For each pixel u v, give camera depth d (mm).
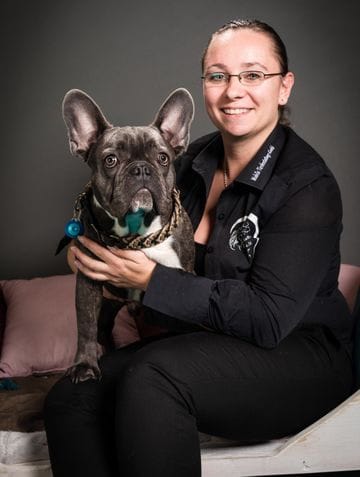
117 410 1936
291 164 2166
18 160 3740
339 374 2131
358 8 3623
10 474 2225
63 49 3684
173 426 1899
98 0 3658
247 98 2203
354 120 3668
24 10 3662
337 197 2137
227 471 2184
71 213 3752
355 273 3240
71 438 2041
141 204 2061
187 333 2244
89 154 2240
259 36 2225
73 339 3090
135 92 3693
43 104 3711
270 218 2127
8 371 3004
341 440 2145
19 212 3764
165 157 2199
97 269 2092
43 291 3287
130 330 3117
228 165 2361
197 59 3666
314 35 3633
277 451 2188
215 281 2027
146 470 1869
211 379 1970
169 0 3650
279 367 2035
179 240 2244
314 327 2197
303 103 3656
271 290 2000
